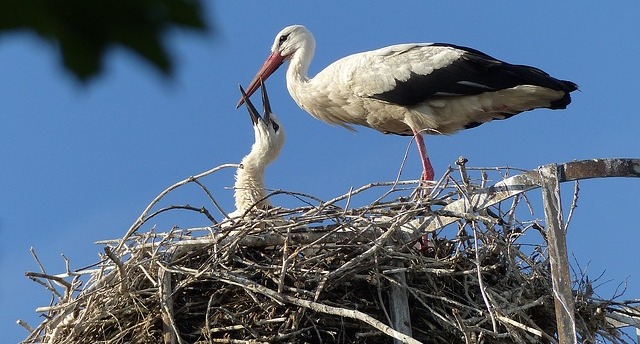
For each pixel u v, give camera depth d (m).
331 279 11.10
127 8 2.36
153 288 11.03
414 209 11.35
